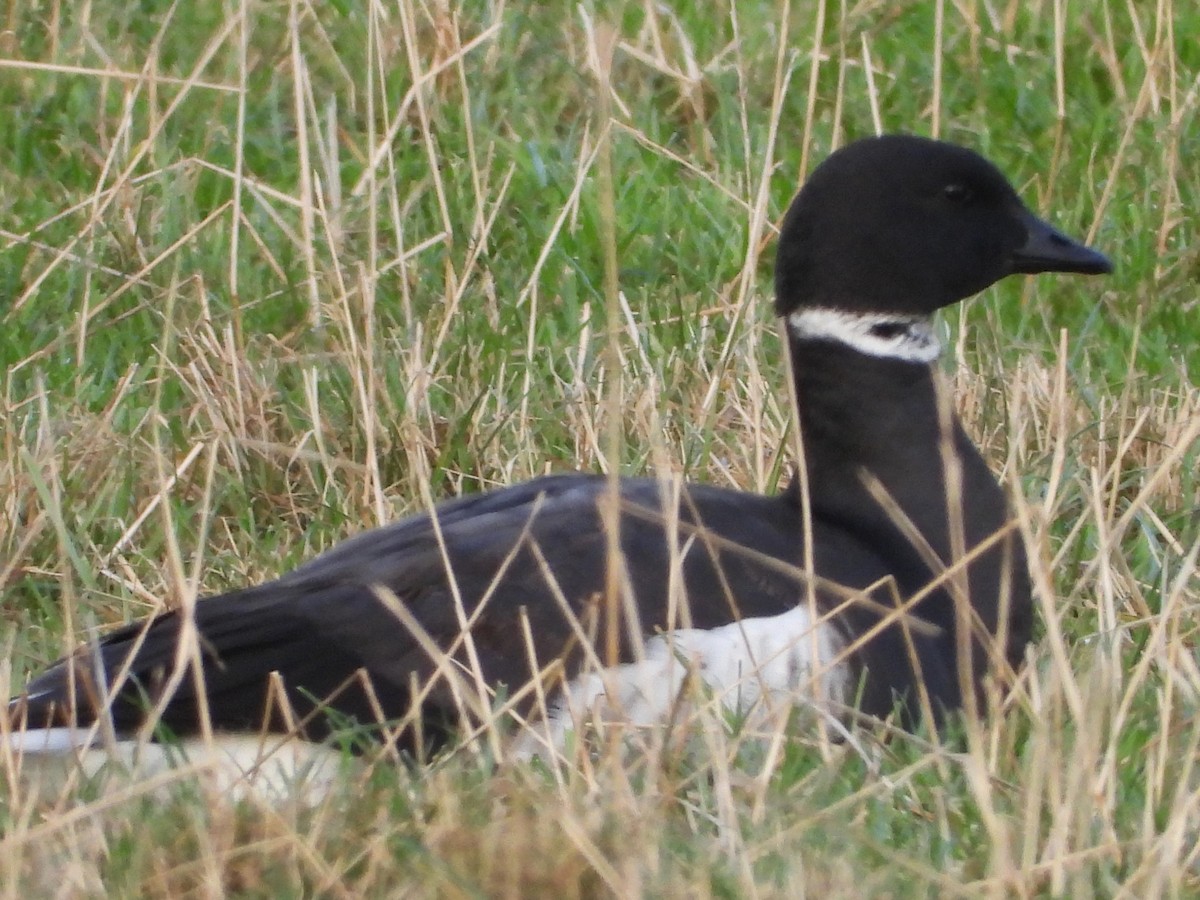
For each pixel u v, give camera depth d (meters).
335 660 8.81
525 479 11.39
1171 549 10.84
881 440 9.95
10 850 7.49
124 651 8.86
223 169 13.68
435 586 8.95
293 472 12.01
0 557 11.02
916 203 10.13
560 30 16.83
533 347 12.85
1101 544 9.18
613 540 8.23
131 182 14.02
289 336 13.15
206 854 7.48
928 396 10.06
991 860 7.76
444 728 8.70
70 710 8.56
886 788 8.25
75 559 9.37
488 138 15.34
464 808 7.91
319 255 14.15
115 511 11.46
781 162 14.82
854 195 10.09
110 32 16.77
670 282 14.20
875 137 10.27
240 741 8.68
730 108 15.72
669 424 12.19
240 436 11.95
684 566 9.11
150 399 12.79
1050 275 14.30
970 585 9.66
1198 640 10.03
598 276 14.31
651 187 15.00
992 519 9.91
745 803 8.20
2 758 8.36
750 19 16.73
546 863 7.52
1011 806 8.29
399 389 12.27
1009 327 13.82
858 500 9.88
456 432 11.94
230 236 14.35
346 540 9.79
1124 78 16.20
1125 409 11.59
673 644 8.55
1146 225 14.50
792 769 8.39
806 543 8.74
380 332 13.00
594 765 8.50
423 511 10.10
